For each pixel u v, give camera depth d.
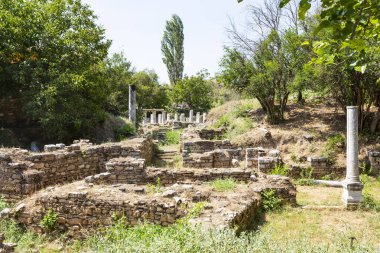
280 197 9.61
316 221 8.41
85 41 22.25
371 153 14.16
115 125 25.27
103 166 14.59
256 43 19.81
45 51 20.67
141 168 11.36
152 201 7.51
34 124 22.31
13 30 19.39
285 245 5.39
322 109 20.61
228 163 15.13
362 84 15.33
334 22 2.96
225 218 6.77
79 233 7.88
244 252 4.93
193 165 15.08
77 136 22.00
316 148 15.50
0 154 11.68
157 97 42.38
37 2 22.08
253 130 18.69
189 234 5.28
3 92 20.58
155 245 5.14
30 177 11.18
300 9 2.95
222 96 39.62
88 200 7.90
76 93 20.69
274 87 19.03
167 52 46.66
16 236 7.80
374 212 9.25
